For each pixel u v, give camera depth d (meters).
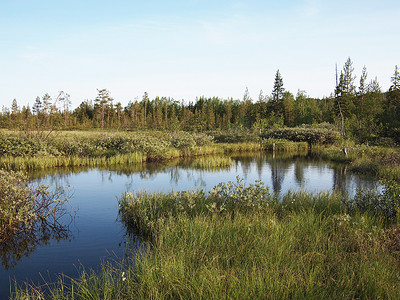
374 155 20.14
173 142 25.81
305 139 33.72
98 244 6.55
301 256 4.71
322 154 25.05
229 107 72.81
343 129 35.41
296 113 60.31
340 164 19.95
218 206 8.09
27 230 7.13
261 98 69.00
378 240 5.32
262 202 7.92
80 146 21.47
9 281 5.03
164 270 4.39
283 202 8.34
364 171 16.34
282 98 62.59
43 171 16.16
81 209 9.17
